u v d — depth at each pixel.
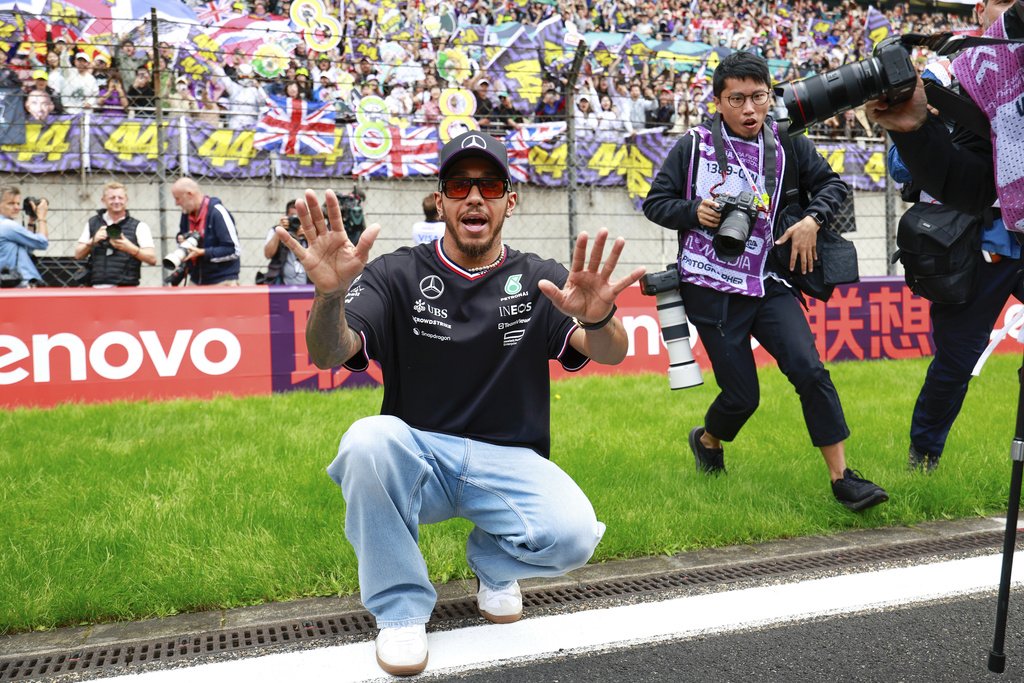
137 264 7.28
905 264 3.67
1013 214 1.83
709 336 3.73
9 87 8.57
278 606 2.71
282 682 2.20
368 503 2.21
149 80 9.32
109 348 6.59
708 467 4.01
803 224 3.55
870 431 4.88
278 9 11.12
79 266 7.44
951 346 3.78
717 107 3.72
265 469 4.02
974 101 1.86
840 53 14.64
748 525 3.30
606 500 3.49
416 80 11.20
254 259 9.68
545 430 2.49
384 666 2.23
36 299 6.43
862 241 10.86
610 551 3.07
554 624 2.54
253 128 9.20
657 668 2.26
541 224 9.91
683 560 3.07
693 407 5.77
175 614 2.66
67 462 4.24
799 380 3.55
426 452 2.34
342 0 11.31
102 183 8.99
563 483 2.36
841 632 2.47
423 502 2.38
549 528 2.26
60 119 8.70
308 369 7.05
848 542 3.26
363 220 8.56
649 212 3.74
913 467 4.03
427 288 2.41
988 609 2.62
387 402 2.47
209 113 9.20
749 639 2.43
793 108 2.15
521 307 2.42
